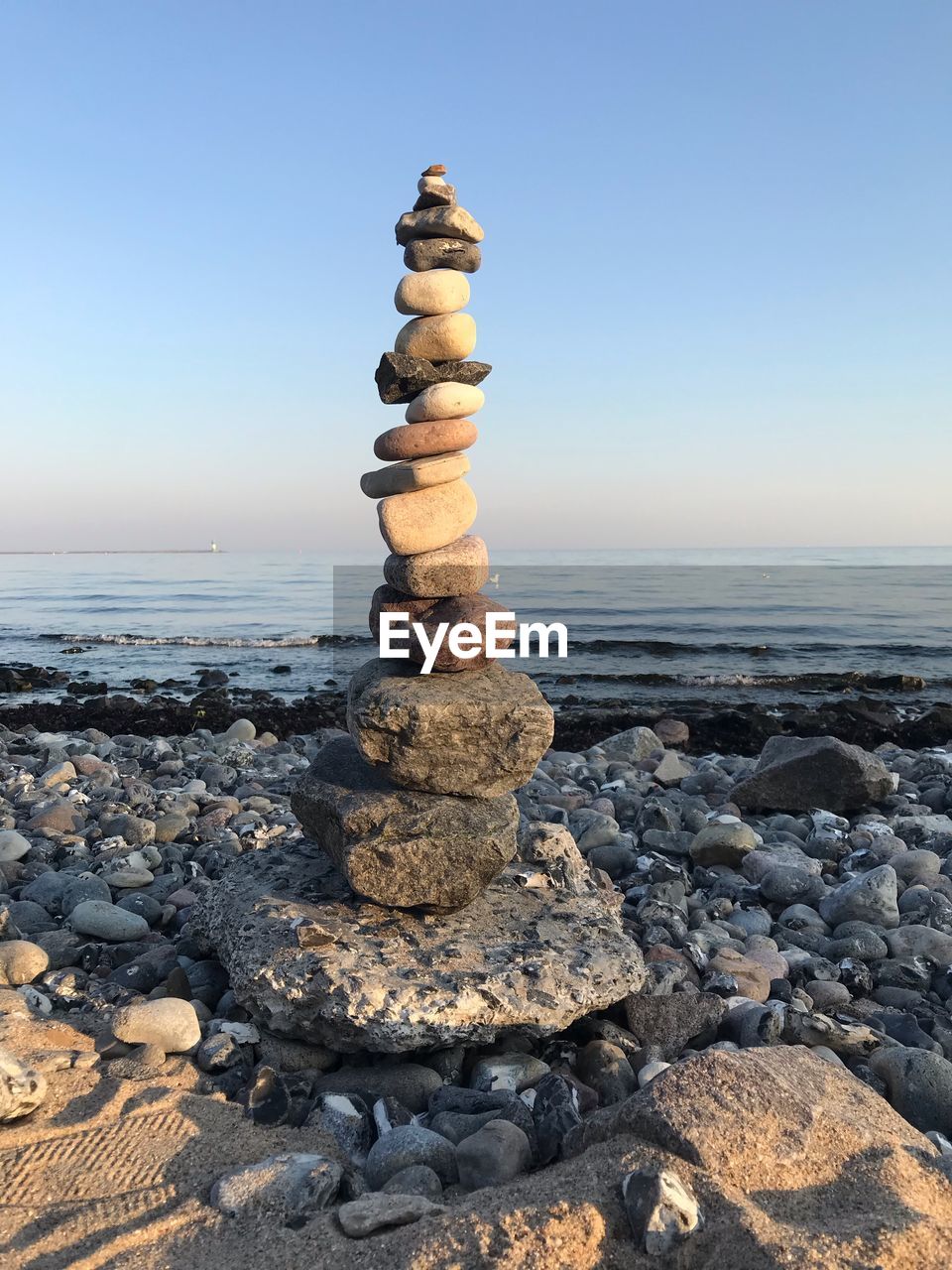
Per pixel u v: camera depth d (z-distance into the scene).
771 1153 0.78
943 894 1.65
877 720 3.94
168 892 1.63
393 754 1.16
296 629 8.60
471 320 1.20
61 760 2.76
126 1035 1.05
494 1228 0.72
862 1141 0.81
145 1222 0.79
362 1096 0.99
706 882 1.80
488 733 1.16
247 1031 1.09
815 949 1.51
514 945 1.14
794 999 1.30
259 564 24.48
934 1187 0.78
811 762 2.31
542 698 1.18
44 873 1.64
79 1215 0.79
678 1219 0.70
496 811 1.19
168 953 1.33
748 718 3.77
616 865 1.84
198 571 19.70
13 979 1.24
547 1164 0.89
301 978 1.05
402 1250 0.72
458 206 1.20
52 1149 0.88
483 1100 0.97
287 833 1.93
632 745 3.07
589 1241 0.71
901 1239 0.69
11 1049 1.03
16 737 3.29
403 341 1.20
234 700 4.88
